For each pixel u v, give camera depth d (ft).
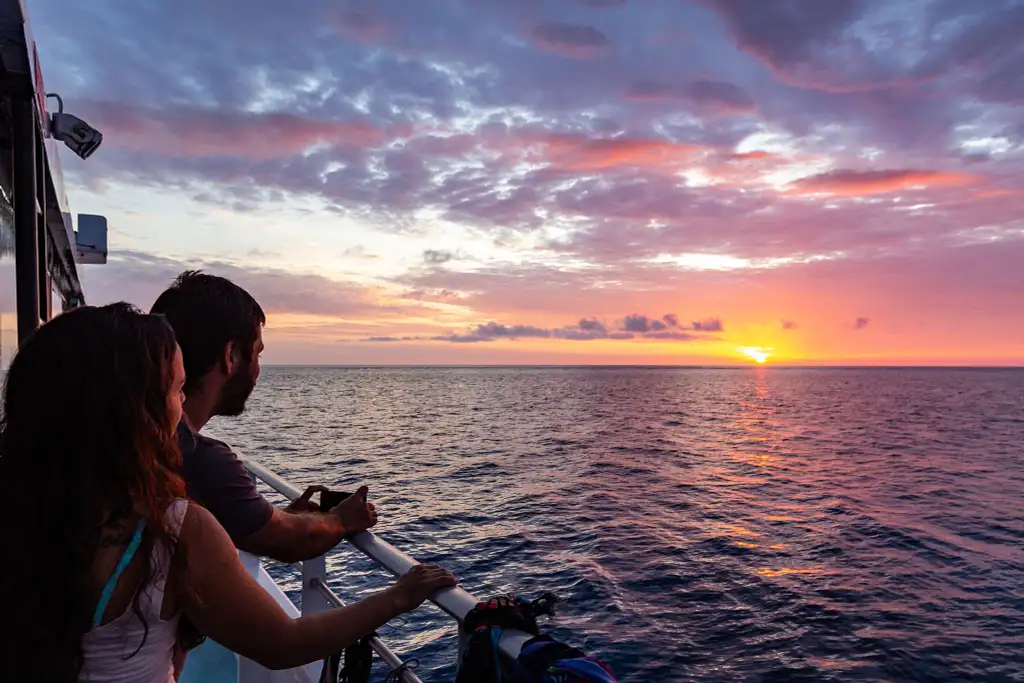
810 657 39.01
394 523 71.77
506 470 114.32
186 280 5.10
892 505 88.79
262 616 3.83
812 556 61.41
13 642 3.20
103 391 3.34
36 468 3.28
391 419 230.48
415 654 35.63
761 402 363.76
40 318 10.19
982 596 50.55
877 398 414.00
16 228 9.17
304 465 117.80
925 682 36.37
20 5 7.17
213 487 5.13
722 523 75.41
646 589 50.42
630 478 108.27
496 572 54.39
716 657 38.81
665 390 509.76
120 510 3.41
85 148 12.54
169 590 3.58
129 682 3.43
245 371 5.27
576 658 3.75
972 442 173.78
